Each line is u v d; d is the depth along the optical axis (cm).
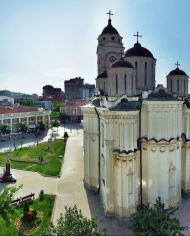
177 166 3425
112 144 3200
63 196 3872
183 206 3500
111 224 3052
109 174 3222
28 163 5594
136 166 3219
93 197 3841
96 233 2255
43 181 4525
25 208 3228
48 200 3706
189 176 3928
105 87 4897
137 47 4059
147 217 2384
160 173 3297
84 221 2269
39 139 8875
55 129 11388
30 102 17500
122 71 3475
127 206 3103
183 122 3862
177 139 3362
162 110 3238
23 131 9619
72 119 14038
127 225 3025
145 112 3312
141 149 3369
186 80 4534
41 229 2953
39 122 10212
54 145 7644
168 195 3341
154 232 2262
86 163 4238
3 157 6106
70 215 2292
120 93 3500
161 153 3275
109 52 5281
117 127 3155
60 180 4584
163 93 3350
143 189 3400
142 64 3978
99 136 3862
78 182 4478
